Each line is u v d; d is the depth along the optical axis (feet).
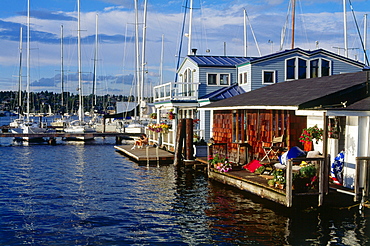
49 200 54.13
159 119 115.44
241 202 51.24
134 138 166.71
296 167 48.06
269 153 59.77
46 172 77.97
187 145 79.71
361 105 45.50
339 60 98.22
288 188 43.29
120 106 203.00
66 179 69.77
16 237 39.45
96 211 48.60
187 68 109.09
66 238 39.24
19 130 166.61
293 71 97.55
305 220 42.68
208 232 40.40
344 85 51.93
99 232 40.96
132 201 53.31
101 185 64.03
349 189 45.85
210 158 66.90
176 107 98.27
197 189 59.57
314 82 64.44
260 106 56.75
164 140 105.29
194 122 88.53
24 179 69.92
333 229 39.96
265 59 95.76
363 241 36.96
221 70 102.58
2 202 53.01
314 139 55.01
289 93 60.59
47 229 41.91
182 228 41.83
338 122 49.06
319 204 44.42
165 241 38.29
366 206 43.45
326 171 44.29
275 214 45.32
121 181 67.31
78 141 160.76
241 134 68.74
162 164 87.61
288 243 36.81
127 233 40.63
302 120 57.57
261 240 37.76
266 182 50.72
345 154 47.91
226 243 37.37
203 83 101.45
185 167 80.18
